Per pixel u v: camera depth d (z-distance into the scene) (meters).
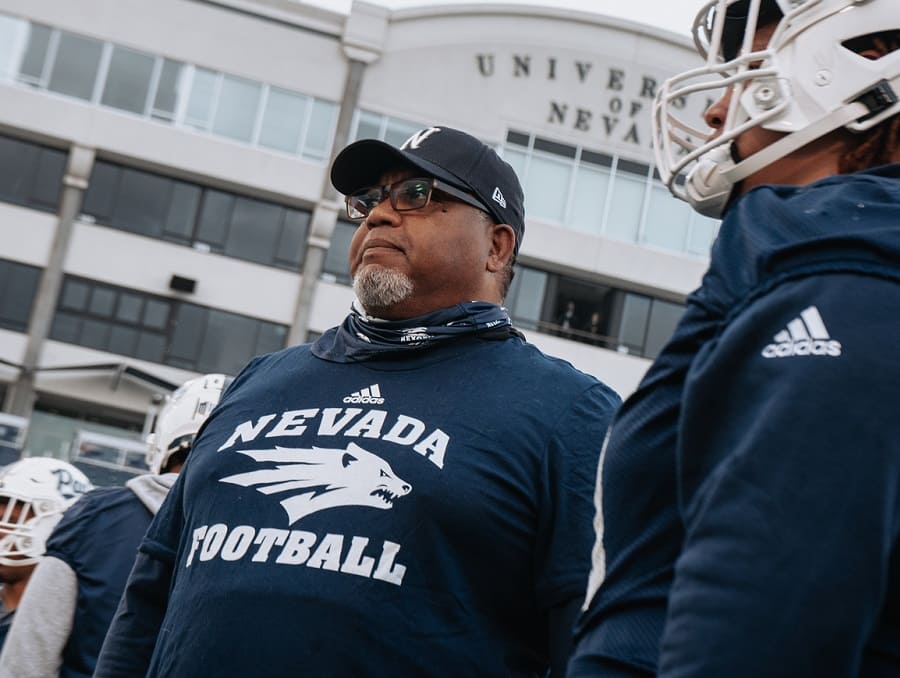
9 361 23.89
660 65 27.25
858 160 1.41
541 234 26.47
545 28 27.02
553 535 2.19
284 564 2.12
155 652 2.25
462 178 2.58
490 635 2.16
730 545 1.05
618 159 26.97
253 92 25.66
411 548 2.12
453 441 2.23
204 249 25.22
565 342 26.48
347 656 2.04
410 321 2.46
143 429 24.56
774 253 1.19
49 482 4.42
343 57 26.09
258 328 25.20
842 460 1.04
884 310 1.10
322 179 25.47
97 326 24.58
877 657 1.08
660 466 1.24
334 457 2.24
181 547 2.36
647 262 26.62
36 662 3.27
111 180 25.08
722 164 1.50
